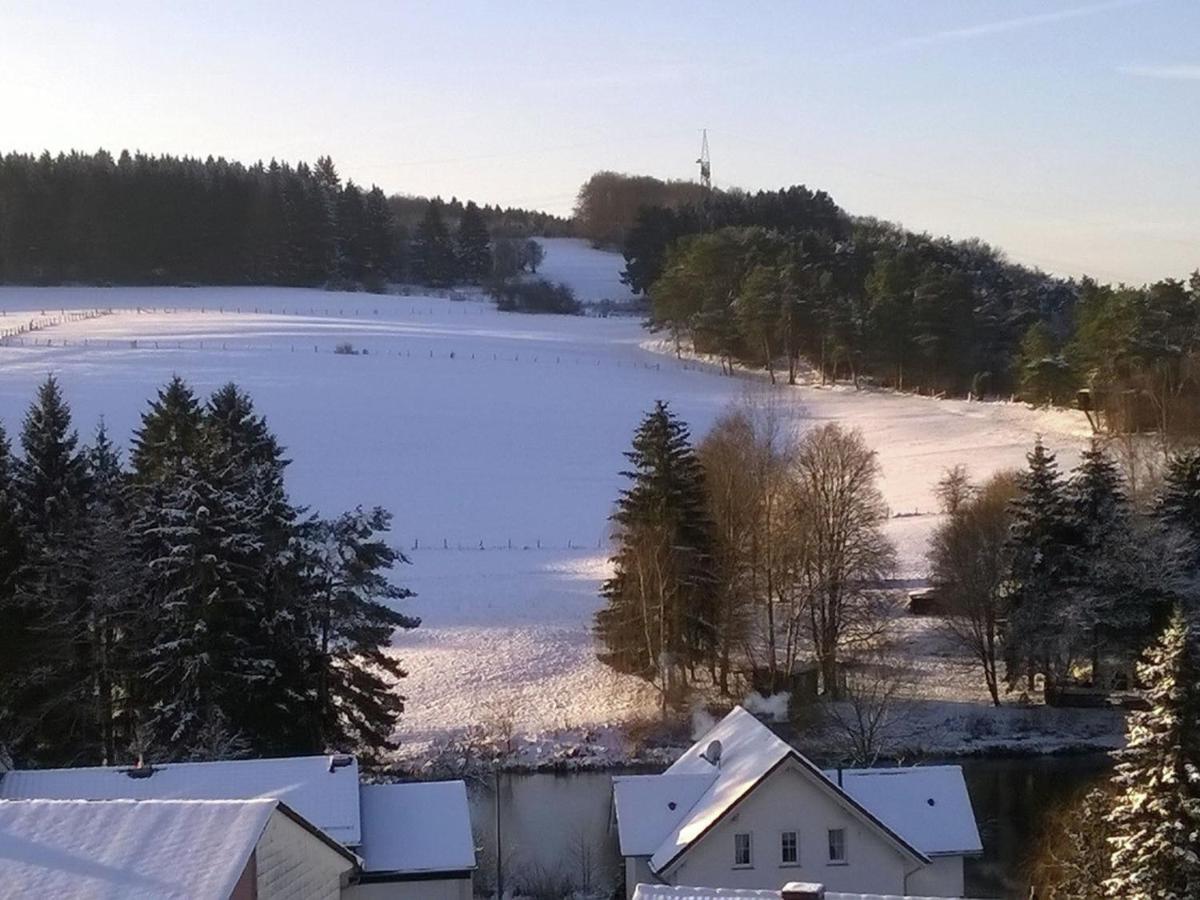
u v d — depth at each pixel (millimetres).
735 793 37844
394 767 59375
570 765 61281
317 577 51219
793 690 68562
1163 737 30891
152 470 59312
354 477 106062
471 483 106562
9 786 37062
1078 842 37031
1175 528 69500
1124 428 99125
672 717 66000
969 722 66125
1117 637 67688
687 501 67438
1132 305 114750
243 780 37688
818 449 72750
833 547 68938
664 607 66438
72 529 53406
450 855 37344
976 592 70188
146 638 49375
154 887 23953
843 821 37844
